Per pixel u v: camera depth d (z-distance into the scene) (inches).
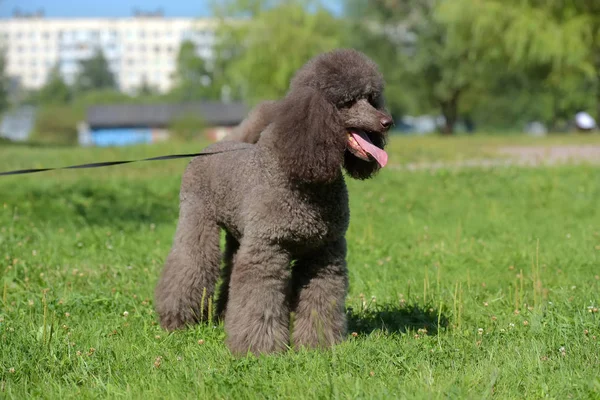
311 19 1684.3
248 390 161.5
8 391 166.2
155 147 1023.0
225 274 234.1
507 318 219.8
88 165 198.1
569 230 362.0
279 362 178.4
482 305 239.5
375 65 198.1
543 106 2650.1
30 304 235.3
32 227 377.7
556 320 212.1
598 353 181.5
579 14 1246.3
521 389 162.9
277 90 1702.8
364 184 537.6
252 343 189.0
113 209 439.8
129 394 161.5
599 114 1686.8
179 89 3932.1
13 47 5462.6
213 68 3833.7
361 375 169.8
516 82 1932.8
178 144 1131.3
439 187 522.9
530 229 363.3
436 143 1064.2
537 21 1230.3
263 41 1663.4
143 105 2849.4
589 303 225.5
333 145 184.4
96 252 323.6
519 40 1221.1
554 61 1256.8
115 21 5447.8
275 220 187.6
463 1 1258.0
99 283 273.1
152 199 484.4
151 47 5438.0
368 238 344.5
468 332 203.5
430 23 1827.0
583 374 165.6
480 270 286.7
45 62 5482.3
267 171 192.1
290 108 188.9
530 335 201.6
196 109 2755.9
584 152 870.4
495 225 377.1
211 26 1768.0
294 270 203.5
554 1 1242.0
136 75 5452.8
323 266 199.2
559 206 434.6
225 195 209.9
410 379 166.4
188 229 223.5
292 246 191.5
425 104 2074.3
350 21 1916.8
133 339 206.4
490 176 573.0
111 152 945.5
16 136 3545.8
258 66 1681.8
